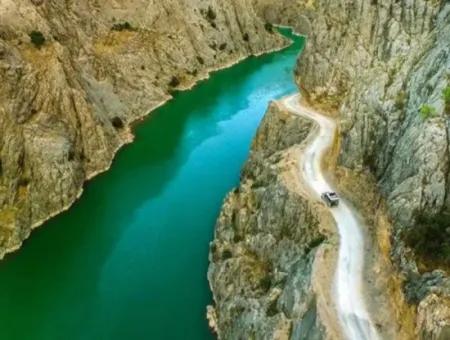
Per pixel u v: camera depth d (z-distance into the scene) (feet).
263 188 243.40
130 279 244.83
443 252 156.87
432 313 140.15
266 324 183.93
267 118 304.09
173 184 312.91
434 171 167.22
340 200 216.33
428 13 242.78
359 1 289.94
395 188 182.70
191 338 213.87
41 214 280.31
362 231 199.11
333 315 163.53
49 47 323.57
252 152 301.43
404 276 161.27
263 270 214.28
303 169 239.71
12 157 273.54
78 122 321.32
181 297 233.76
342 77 298.15
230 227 247.70
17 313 230.89
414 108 193.88
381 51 267.59
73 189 296.71
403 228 170.19
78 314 229.25
